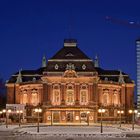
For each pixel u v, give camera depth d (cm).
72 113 18000
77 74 18125
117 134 10269
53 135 9950
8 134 10325
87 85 18175
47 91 18088
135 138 9325
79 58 18388
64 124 16538
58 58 18375
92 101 18062
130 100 19675
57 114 18025
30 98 18950
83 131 11656
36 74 19575
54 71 18150
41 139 9075
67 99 18112
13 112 15450
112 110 18688
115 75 19700
